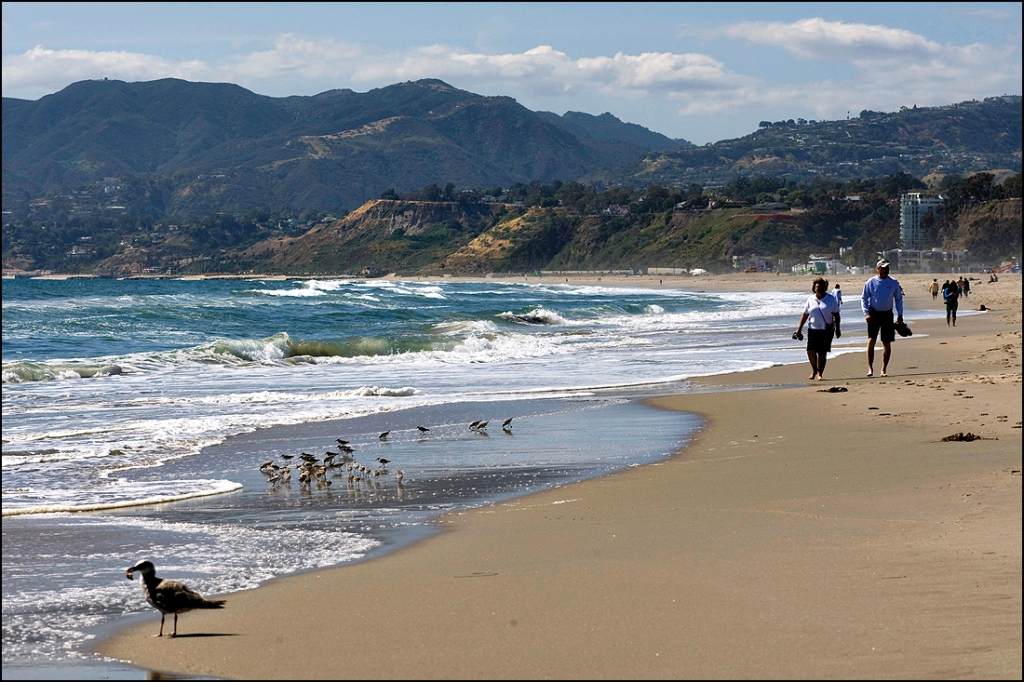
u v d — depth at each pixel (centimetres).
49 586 859
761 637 636
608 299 10300
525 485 1315
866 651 599
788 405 1914
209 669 637
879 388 2052
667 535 951
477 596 769
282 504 1243
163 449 1667
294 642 681
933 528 889
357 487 1347
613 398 2244
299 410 2128
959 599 676
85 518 1163
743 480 1234
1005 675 549
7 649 690
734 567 807
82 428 1888
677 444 1591
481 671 608
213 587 841
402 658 638
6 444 1702
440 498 1250
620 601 732
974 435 1396
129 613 778
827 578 753
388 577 847
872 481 1147
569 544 941
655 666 600
